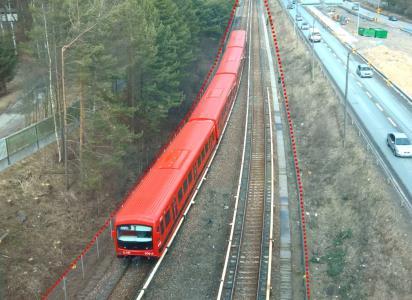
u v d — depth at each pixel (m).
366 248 24.62
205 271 22.92
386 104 46.97
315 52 68.75
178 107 50.00
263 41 80.50
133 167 38.00
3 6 49.97
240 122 44.31
